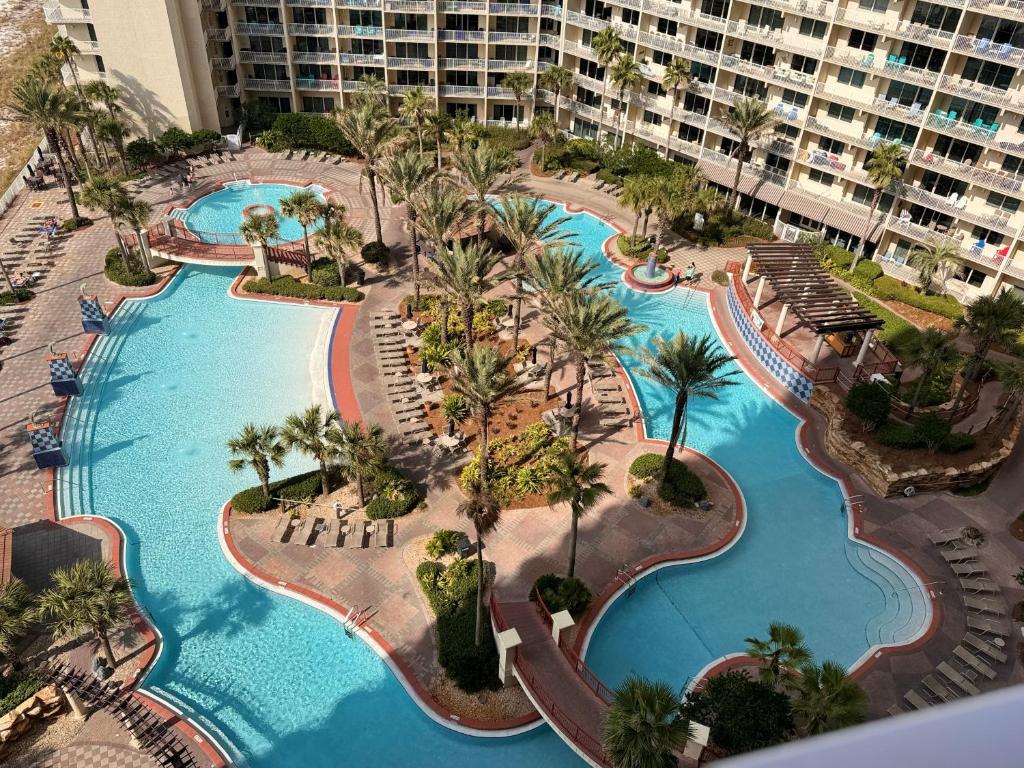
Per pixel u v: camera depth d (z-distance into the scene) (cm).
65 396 5109
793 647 2956
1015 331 5400
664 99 7919
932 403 5038
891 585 4034
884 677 3525
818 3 6341
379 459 4144
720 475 4662
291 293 6228
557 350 5647
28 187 7588
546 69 8469
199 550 4116
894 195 6444
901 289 6322
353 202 7694
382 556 4091
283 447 4128
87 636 3641
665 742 2530
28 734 3259
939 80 5869
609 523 4288
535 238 5656
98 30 7631
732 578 4062
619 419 5066
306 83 8744
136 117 8181
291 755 3250
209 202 7625
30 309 5947
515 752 3288
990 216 5966
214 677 3522
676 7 7294
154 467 4647
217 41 8281
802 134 6912
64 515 4312
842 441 4784
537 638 3488
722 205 7356
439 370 5419
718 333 5991
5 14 11044
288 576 3969
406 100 8012
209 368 5475
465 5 8244
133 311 6025
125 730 3281
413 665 3581
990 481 4625
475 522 3169
